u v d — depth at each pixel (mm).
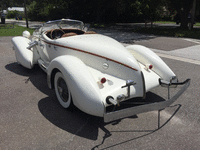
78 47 3051
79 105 2414
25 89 3770
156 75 3072
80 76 2406
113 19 29812
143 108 2348
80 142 2283
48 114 2883
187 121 2734
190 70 5035
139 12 29812
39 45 4273
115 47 3039
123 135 2424
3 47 7777
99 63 2855
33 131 2471
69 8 26031
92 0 22891
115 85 2576
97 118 2814
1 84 3986
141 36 12531
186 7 18031
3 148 2160
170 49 7918
